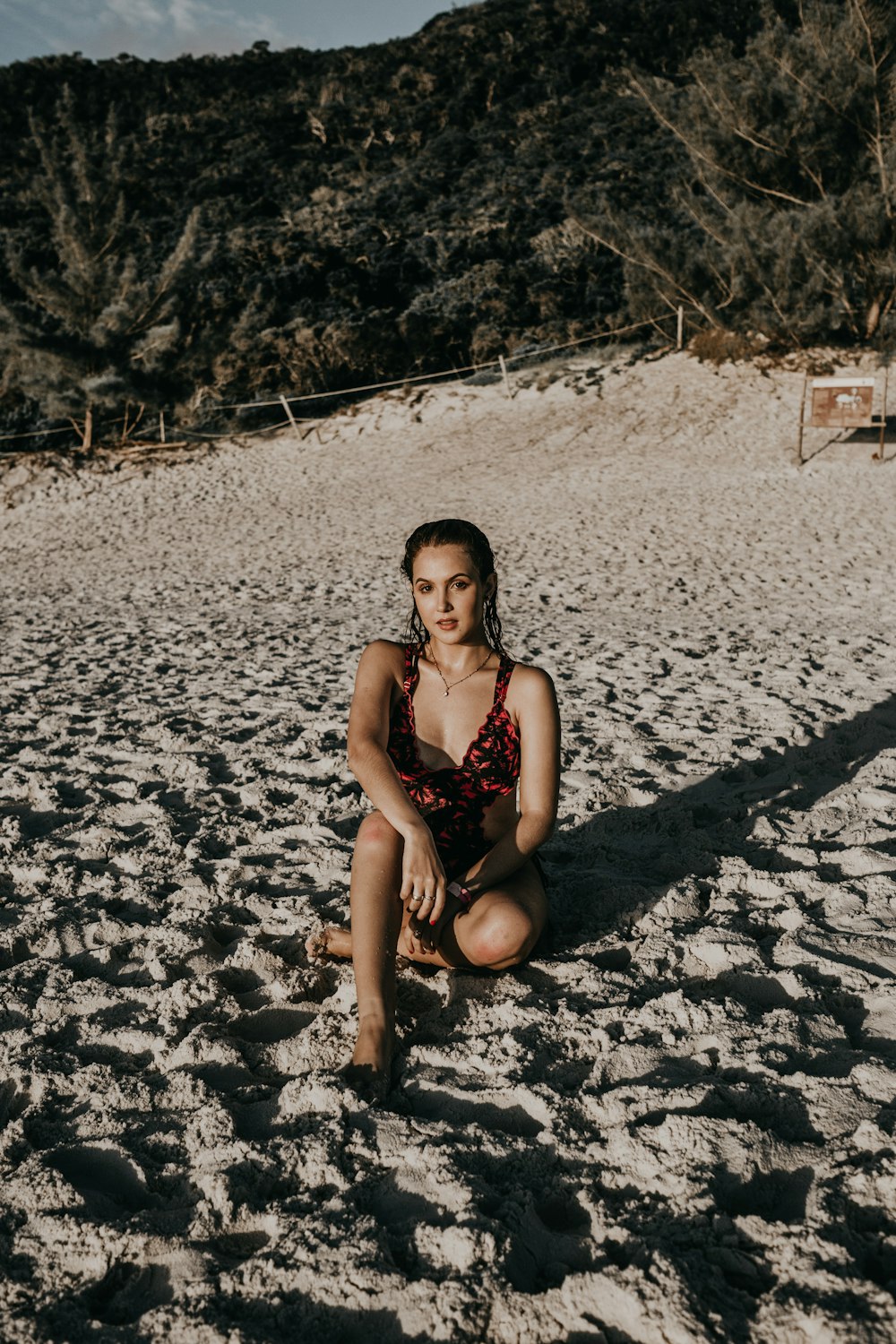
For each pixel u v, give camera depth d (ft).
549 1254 5.24
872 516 44.39
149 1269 5.31
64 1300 5.04
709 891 9.94
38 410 81.25
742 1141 5.81
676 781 13.75
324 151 138.21
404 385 82.33
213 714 18.88
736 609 29.32
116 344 77.82
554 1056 7.14
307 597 36.40
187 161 135.03
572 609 31.12
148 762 15.81
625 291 80.33
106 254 80.12
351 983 8.34
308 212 115.44
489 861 7.87
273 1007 8.18
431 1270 5.13
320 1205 5.64
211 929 9.59
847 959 8.23
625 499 52.49
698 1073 6.77
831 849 10.80
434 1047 7.23
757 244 70.18
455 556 7.58
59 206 79.00
